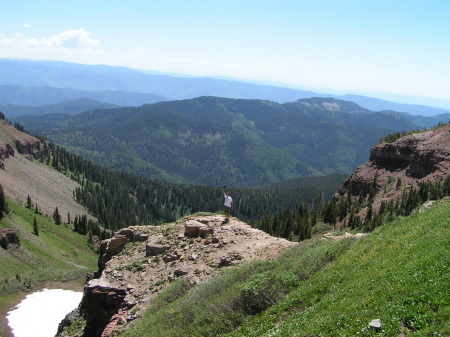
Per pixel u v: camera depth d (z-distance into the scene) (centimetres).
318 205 13775
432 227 1812
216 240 3066
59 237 15550
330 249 2181
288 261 2255
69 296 9656
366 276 1571
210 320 1842
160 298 2472
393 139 13825
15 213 14900
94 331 2916
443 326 1063
